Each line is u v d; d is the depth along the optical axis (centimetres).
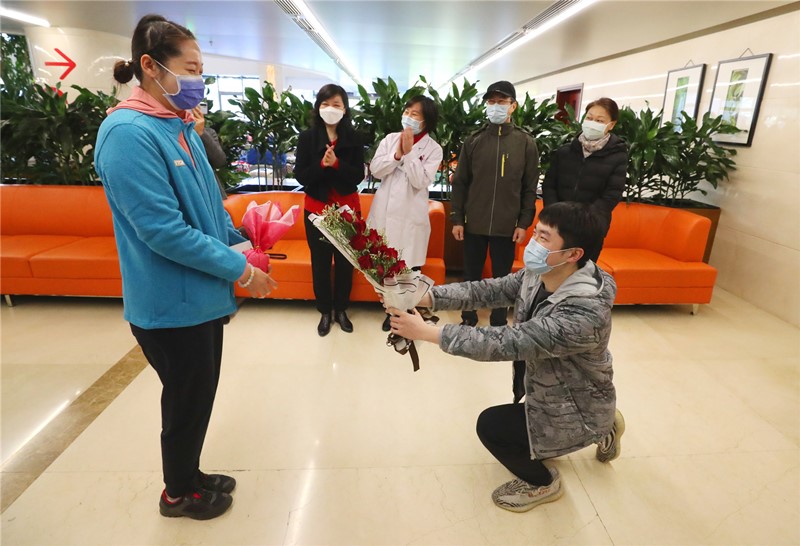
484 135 268
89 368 245
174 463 145
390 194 269
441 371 254
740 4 332
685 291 327
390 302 136
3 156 354
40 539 148
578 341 130
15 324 293
